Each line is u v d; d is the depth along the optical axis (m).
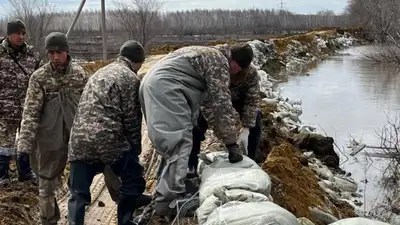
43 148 5.02
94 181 6.82
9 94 6.01
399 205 8.68
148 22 35.41
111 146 4.42
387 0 23.55
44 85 4.94
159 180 4.87
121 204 4.75
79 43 39.31
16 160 6.17
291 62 30.75
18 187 6.18
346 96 19.34
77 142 4.40
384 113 16.06
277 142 10.06
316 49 38.25
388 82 23.11
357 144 12.33
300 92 20.27
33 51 6.12
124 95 4.49
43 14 27.67
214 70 4.66
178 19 62.72
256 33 68.06
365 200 9.04
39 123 4.98
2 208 5.41
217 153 5.43
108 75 4.48
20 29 5.91
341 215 7.77
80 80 5.05
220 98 4.65
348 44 45.47
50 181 5.10
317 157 10.84
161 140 4.59
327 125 14.44
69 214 4.45
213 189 4.53
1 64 5.97
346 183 9.65
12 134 6.09
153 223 4.89
